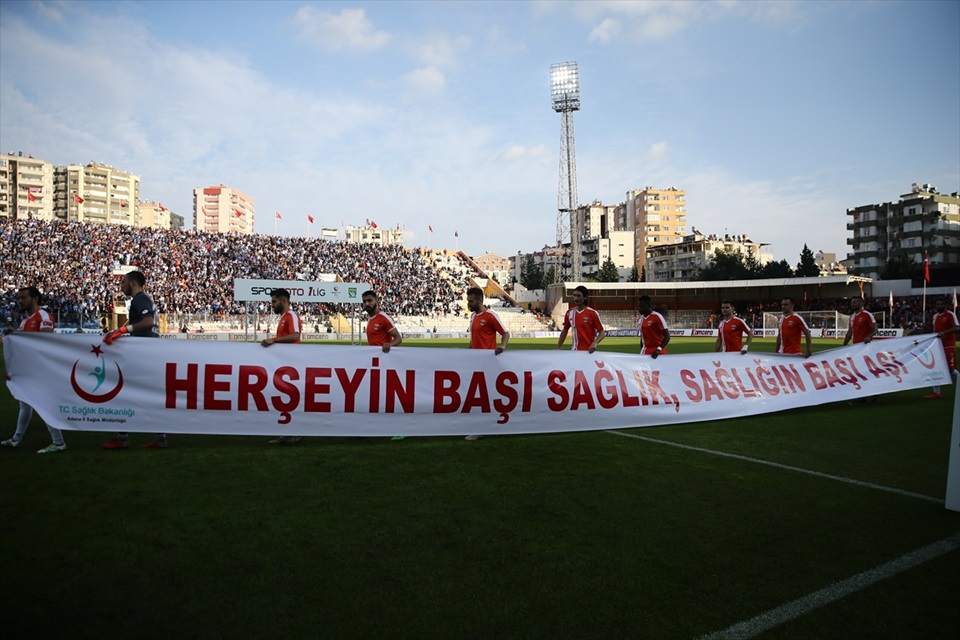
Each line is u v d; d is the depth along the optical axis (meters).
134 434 7.50
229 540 3.89
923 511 4.64
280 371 6.80
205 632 2.78
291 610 3.00
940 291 47.09
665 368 8.38
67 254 42.94
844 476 5.68
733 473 5.77
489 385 7.39
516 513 4.51
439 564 3.57
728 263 75.38
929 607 3.12
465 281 65.25
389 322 7.70
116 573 3.38
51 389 6.39
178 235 51.25
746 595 3.23
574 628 2.87
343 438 7.37
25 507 4.49
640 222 111.12
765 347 28.06
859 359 9.84
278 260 51.53
